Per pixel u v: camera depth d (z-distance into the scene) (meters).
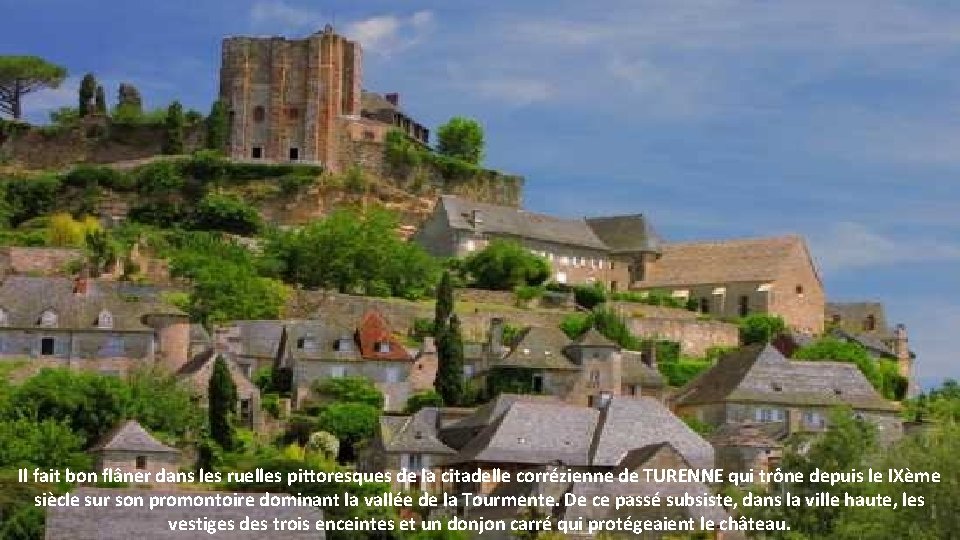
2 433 160.88
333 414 184.62
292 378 195.75
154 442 163.75
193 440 172.50
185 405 177.50
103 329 191.75
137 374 186.50
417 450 176.12
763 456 179.50
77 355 190.88
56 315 191.50
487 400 199.50
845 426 159.62
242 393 183.88
